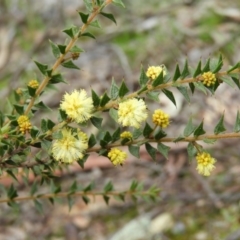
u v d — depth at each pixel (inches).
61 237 99.8
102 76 137.6
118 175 111.1
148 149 45.3
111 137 45.3
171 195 103.6
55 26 151.9
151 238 96.4
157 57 140.6
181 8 157.2
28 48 151.5
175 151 112.3
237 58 136.9
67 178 110.3
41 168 49.5
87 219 102.3
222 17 152.3
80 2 167.3
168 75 43.7
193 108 123.3
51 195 59.8
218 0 158.6
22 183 102.7
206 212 99.9
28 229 101.8
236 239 92.1
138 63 139.9
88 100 40.8
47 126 42.8
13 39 156.3
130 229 98.5
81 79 137.7
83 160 45.5
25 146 44.3
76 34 45.1
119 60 142.6
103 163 111.7
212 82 42.2
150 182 107.3
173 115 121.5
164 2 161.5
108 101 42.9
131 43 147.7
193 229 97.0
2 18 165.6
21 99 56.5
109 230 99.6
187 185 105.6
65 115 42.1
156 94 43.2
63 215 103.5
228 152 110.7
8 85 131.5
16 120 45.5
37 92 47.9
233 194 101.9
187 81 43.1
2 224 103.3
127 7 159.8
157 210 101.5
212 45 143.2
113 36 150.3
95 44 149.0
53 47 46.7
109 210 103.2
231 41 142.3
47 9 166.6
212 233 95.6
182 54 140.6
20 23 161.6
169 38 145.9
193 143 43.5
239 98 124.3
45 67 46.9
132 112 40.3
